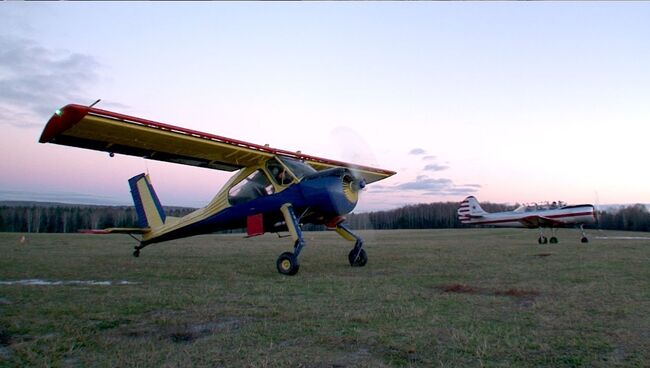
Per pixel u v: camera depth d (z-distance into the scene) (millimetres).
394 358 3012
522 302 4988
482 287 6094
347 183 8586
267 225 9242
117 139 7500
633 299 5055
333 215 8641
